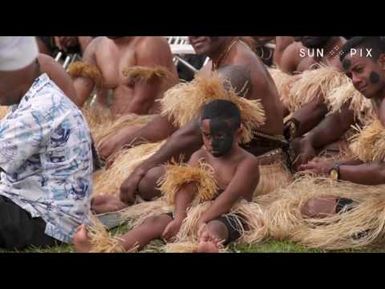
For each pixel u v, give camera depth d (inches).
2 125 170.6
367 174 187.2
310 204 181.0
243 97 190.2
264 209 182.4
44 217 172.2
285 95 235.5
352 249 171.6
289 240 176.2
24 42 170.7
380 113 185.9
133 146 219.3
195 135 193.9
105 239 166.9
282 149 202.7
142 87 236.5
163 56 243.4
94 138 229.6
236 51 197.5
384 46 182.9
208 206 176.1
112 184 209.5
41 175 173.0
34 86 172.9
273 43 283.4
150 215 180.9
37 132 169.5
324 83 218.8
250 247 173.3
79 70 247.1
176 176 177.0
